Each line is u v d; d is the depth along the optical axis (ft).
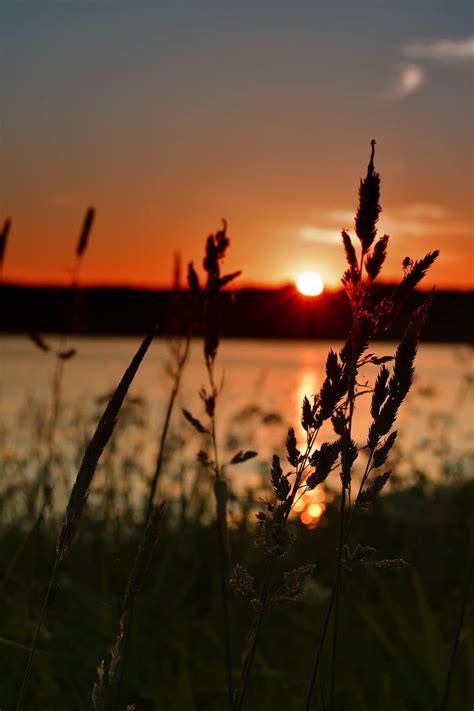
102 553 14.46
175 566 16.29
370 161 4.94
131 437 22.30
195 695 11.75
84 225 14.25
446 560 17.69
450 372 128.47
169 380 18.57
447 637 13.24
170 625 13.19
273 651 13.14
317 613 13.84
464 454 26.53
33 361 112.88
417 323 4.83
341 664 11.95
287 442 4.82
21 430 22.18
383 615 14.01
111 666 4.72
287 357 256.93
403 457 26.20
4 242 13.57
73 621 12.35
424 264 4.84
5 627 11.23
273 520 4.81
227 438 22.66
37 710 10.79
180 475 18.33
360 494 5.01
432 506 20.97
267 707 10.85
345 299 4.93
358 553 5.13
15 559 10.85
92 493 18.93
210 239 8.16
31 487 18.30
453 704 10.71
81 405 21.99
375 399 4.88
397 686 11.35
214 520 17.39
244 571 4.92
